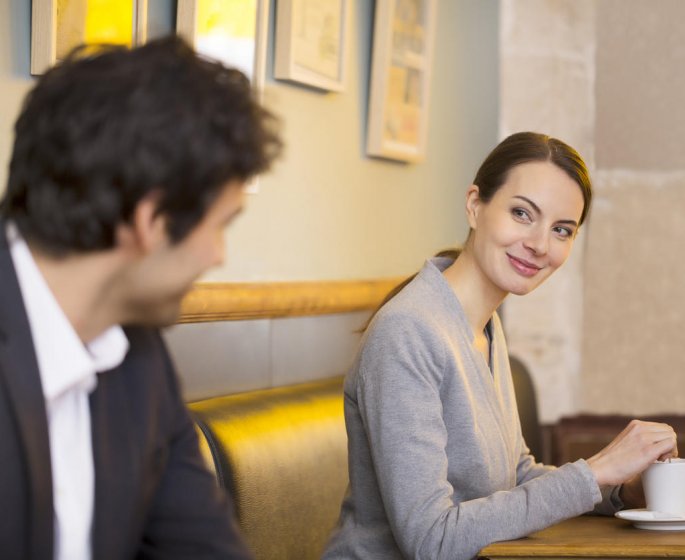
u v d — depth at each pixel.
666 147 4.00
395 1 3.24
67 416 1.18
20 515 1.08
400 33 3.30
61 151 1.05
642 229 4.01
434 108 3.66
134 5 2.21
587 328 4.01
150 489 1.29
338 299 2.96
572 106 3.99
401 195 3.47
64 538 1.17
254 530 2.10
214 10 2.43
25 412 1.07
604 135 4.00
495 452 2.00
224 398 2.34
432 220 3.69
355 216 3.19
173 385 1.36
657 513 1.91
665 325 4.02
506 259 2.03
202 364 2.43
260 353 2.65
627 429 1.95
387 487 1.86
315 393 2.57
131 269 1.11
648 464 1.92
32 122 1.07
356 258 3.21
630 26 3.98
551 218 2.02
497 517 1.81
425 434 1.87
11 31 1.99
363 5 3.19
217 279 2.54
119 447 1.22
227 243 2.58
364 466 2.00
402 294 2.01
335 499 2.39
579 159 2.06
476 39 3.92
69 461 1.18
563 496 1.86
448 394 1.95
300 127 2.87
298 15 2.75
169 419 1.34
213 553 1.37
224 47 2.48
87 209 1.05
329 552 2.02
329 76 2.94
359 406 1.95
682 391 4.03
